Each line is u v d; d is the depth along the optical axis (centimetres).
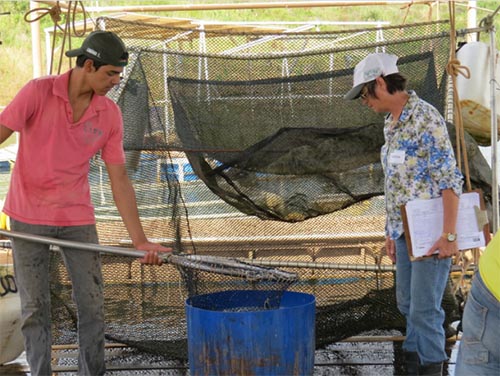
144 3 1409
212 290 446
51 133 372
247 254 480
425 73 468
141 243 395
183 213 475
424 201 367
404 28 488
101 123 381
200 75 481
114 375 459
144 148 468
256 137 472
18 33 1623
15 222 385
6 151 899
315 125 474
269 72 481
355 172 463
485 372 285
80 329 399
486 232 383
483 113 483
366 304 466
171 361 473
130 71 475
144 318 471
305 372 380
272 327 366
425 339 374
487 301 281
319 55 480
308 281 474
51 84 371
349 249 479
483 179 461
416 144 368
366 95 379
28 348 389
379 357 476
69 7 486
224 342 368
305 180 467
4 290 468
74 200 386
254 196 469
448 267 377
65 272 466
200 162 468
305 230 483
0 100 1563
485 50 484
